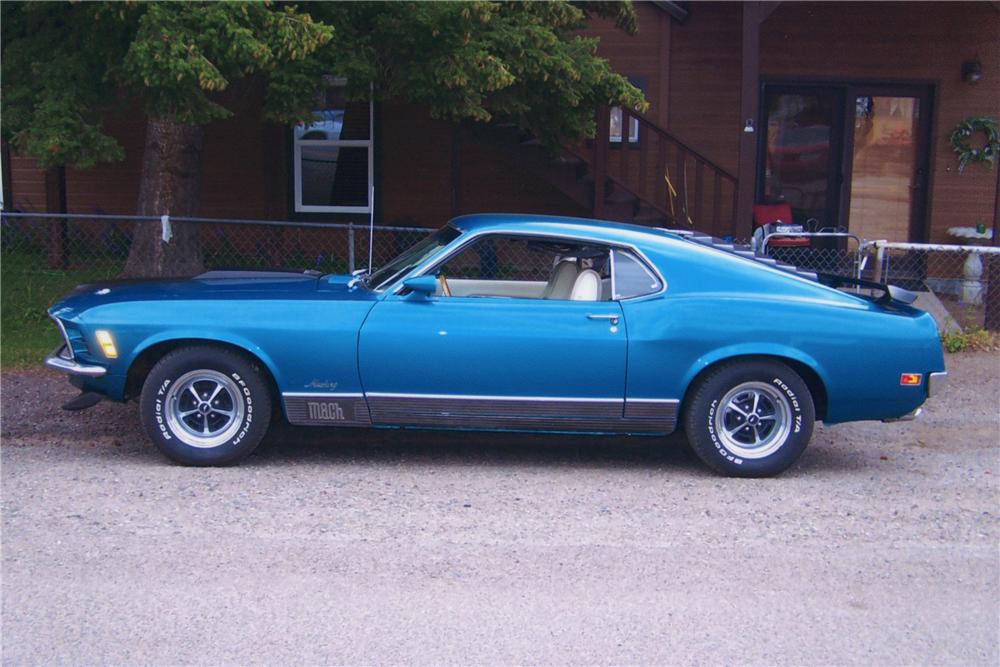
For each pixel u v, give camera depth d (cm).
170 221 918
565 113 953
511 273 753
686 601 465
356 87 873
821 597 473
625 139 1164
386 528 546
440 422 637
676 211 1334
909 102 1357
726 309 630
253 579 477
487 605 455
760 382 639
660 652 417
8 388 817
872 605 466
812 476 667
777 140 1363
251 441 638
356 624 435
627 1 1008
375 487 617
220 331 620
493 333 622
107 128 1376
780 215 1312
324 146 1391
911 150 1366
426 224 1392
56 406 777
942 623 450
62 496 585
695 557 517
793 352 631
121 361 623
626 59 1336
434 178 1386
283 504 580
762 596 472
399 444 718
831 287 682
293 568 491
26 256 1253
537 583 480
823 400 658
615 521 567
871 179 1374
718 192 1128
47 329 983
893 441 758
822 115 1359
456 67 809
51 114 780
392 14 835
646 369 628
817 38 1333
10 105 810
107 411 770
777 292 641
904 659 416
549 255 726
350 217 1398
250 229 1385
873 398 641
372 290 643
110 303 631
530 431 645
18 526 538
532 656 411
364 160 1391
